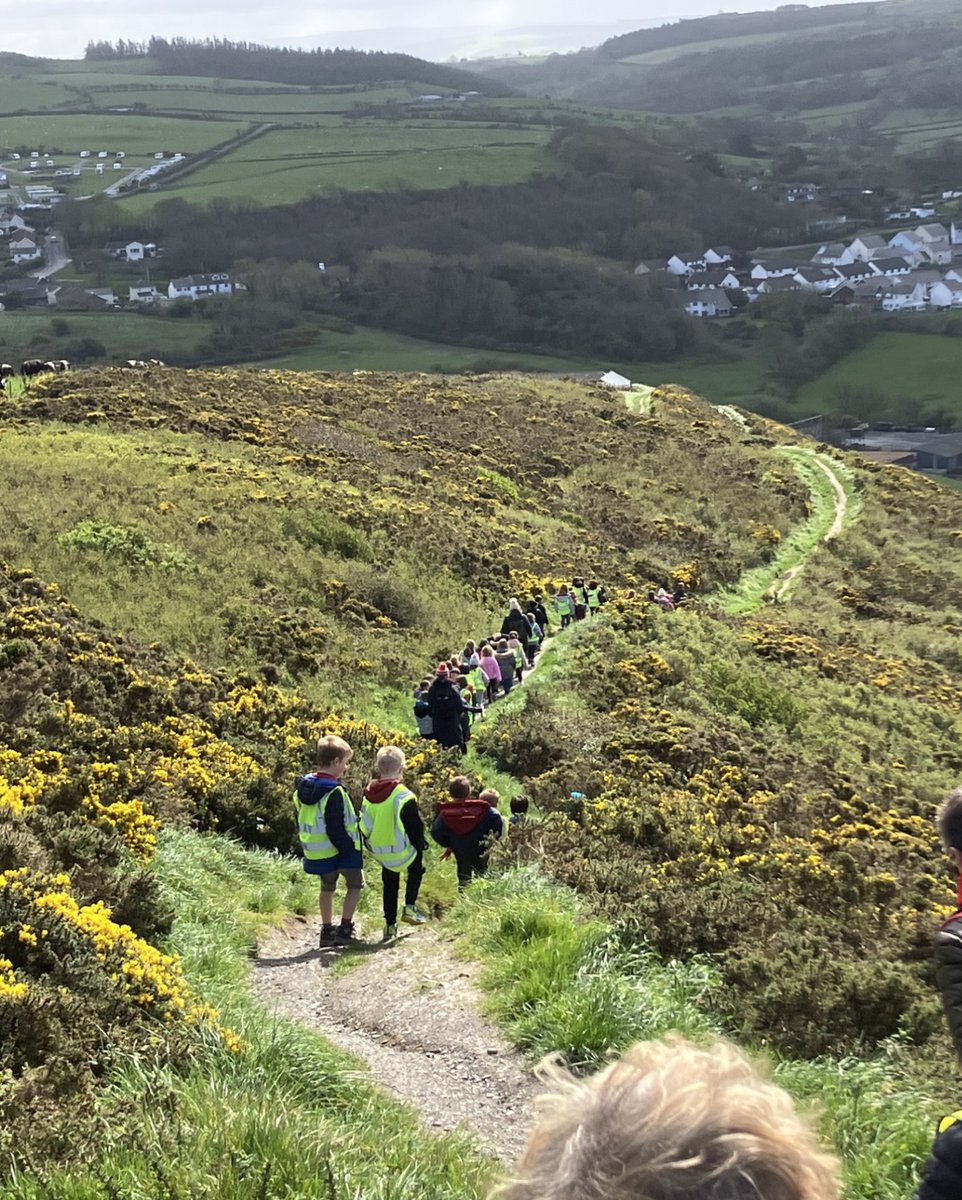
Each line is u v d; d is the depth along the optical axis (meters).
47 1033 6.36
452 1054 8.11
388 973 9.80
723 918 10.59
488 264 172.88
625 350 157.50
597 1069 7.64
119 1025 6.92
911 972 9.49
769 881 14.20
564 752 20.23
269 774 15.70
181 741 16.02
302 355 147.00
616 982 8.54
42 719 14.76
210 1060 6.55
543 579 34.47
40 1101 5.68
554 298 168.38
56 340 147.62
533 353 158.50
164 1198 4.87
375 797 11.11
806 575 46.09
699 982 9.12
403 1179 5.38
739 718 26.11
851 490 58.47
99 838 10.56
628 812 16.31
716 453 59.81
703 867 14.02
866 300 187.50
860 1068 7.56
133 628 22.58
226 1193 4.91
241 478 35.09
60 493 29.39
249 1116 5.51
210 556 27.81
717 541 46.78
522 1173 1.96
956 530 54.94
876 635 39.75
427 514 37.16
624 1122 1.89
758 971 9.19
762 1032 8.51
